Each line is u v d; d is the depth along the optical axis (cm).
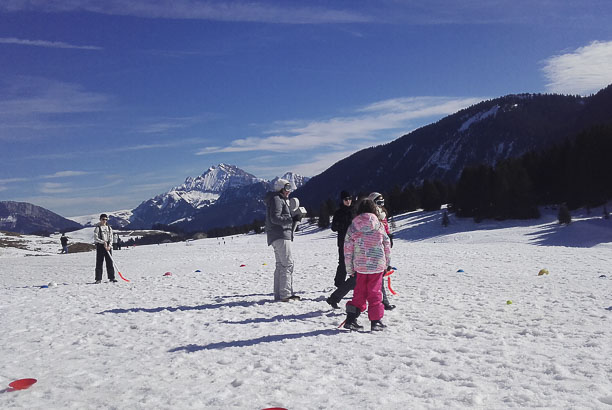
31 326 688
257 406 336
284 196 837
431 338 527
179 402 348
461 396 336
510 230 5412
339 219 863
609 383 349
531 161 7281
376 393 354
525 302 718
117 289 1139
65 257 3130
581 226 4925
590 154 6069
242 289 1024
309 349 498
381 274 598
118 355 505
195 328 631
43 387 398
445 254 1812
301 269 1419
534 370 391
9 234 11731
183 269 1738
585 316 596
